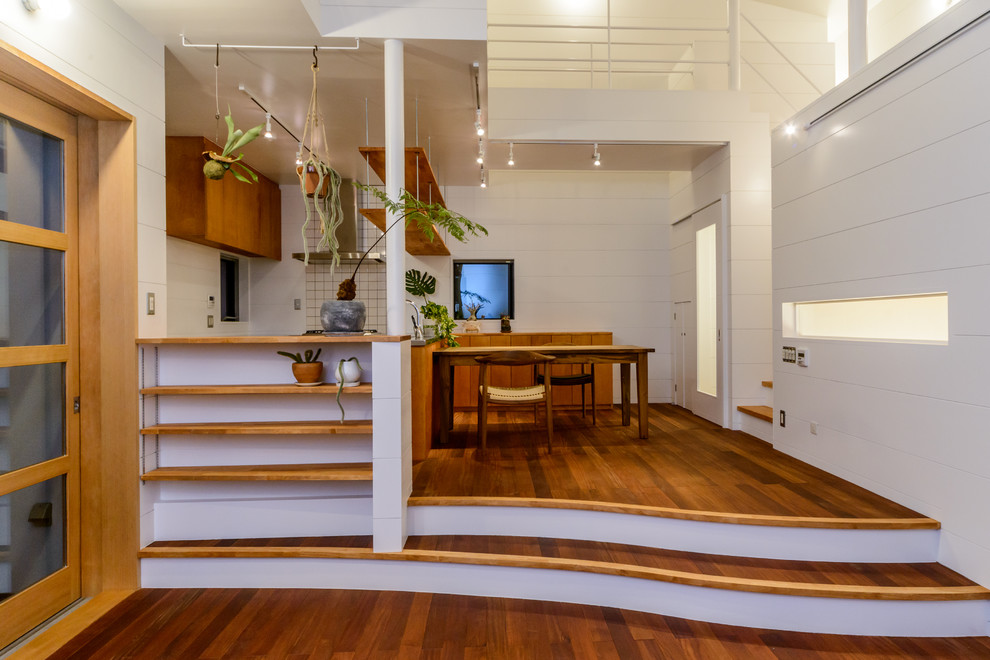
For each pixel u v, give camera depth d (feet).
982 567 7.39
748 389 15.31
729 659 6.81
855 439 10.12
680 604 7.79
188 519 9.14
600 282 20.43
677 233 19.83
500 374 18.49
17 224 7.14
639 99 14.61
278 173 17.81
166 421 9.18
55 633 7.30
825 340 11.03
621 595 8.05
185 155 14.35
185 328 15.53
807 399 11.70
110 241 8.34
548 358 12.77
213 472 8.71
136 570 8.59
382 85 11.41
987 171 7.26
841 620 7.38
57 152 7.95
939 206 8.06
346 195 19.02
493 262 20.16
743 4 17.24
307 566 8.68
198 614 7.80
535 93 14.40
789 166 12.17
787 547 8.38
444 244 17.16
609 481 10.41
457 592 8.50
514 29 19.34
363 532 9.36
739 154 14.84
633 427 15.80
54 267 7.87
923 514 8.48
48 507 7.76
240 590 8.58
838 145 10.45
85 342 8.35
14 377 7.18
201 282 16.38
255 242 17.35
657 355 20.56
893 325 9.60
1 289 6.97
